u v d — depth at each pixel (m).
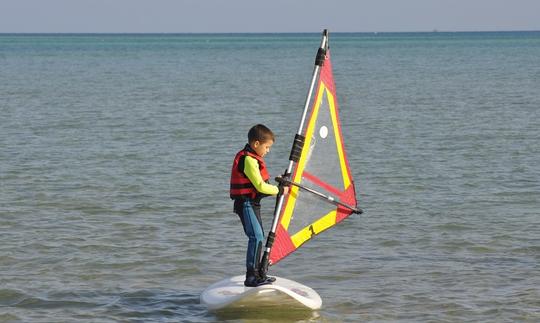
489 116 39.38
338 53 152.25
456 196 20.38
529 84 62.94
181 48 199.25
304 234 12.35
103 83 68.38
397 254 15.29
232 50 179.38
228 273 14.04
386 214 18.47
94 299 12.55
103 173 23.50
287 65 105.06
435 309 12.15
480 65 99.06
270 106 46.38
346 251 15.52
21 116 40.19
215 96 53.84
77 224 17.36
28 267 14.19
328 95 12.43
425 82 67.56
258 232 11.94
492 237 16.42
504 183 22.06
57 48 196.00
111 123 37.09
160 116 40.53
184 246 15.66
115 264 14.45
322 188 12.45
